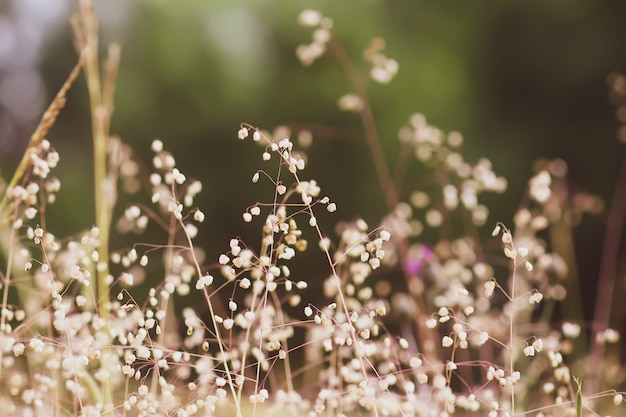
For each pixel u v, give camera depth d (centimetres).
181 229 192
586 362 157
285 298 91
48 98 629
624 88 266
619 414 146
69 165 554
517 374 76
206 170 505
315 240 379
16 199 86
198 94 520
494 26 458
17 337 82
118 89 525
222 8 525
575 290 284
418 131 189
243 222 490
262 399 75
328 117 482
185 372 85
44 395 85
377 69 164
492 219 415
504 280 223
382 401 79
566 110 441
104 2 545
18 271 108
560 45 439
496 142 449
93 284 95
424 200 177
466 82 464
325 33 153
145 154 523
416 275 151
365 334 77
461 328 77
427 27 480
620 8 425
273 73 509
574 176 436
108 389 86
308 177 473
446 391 79
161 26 533
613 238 363
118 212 400
